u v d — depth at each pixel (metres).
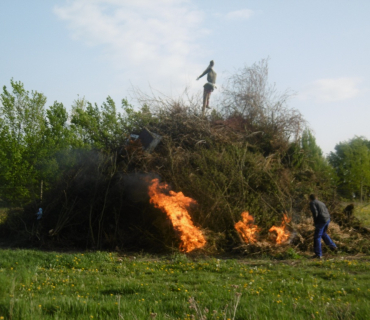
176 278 7.79
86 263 9.37
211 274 8.18
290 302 5.55
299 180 14.07
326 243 10.57
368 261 9.62
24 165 20.12
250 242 11.12
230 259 10.02
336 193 13.87
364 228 12.06
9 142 20.81
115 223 12.79
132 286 6.80
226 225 11.79
